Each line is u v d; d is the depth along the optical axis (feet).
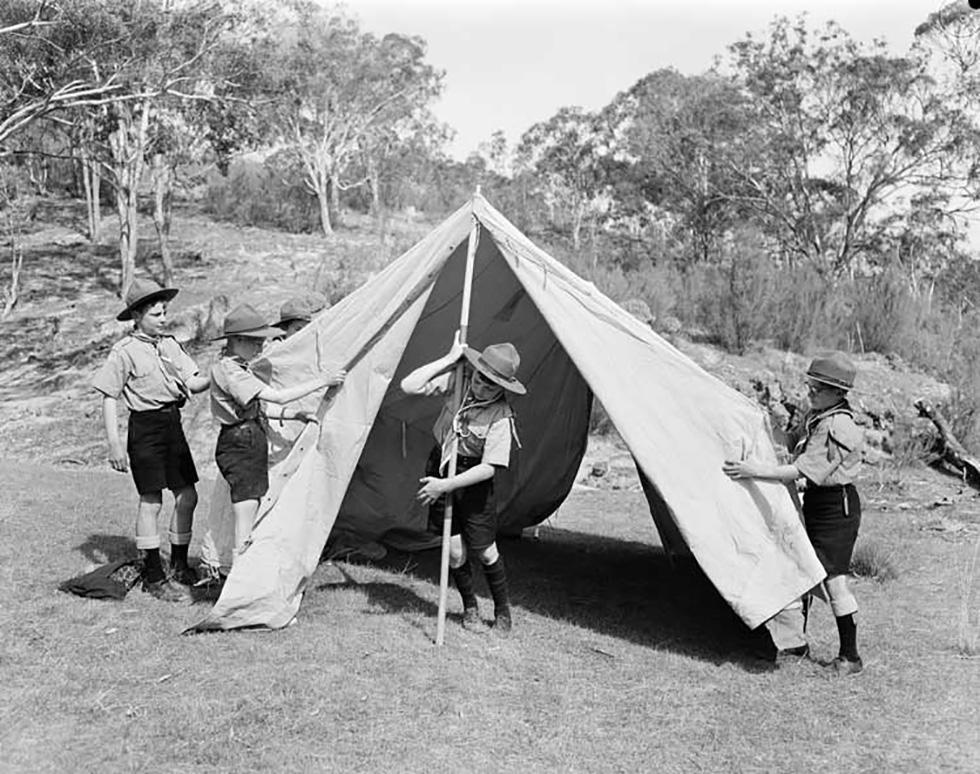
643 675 21.11
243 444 23.52
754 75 111.65
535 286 23.80
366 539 30.73
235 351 23.59
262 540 22.97
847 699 20.02
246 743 17.22
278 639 22.21
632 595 27.55
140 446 24.50
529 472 32.40
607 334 23.58
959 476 51.11
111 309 96.58
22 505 34.91
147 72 89.35
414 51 145.48
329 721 18.15
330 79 134.72
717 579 22.09
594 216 136.77
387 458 30.45
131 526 32.19
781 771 16.87
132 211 102.89
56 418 66.64
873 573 29.73
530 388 31.24
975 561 32.12
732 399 23.15
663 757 17.26
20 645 21.25
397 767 16.58
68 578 25.95
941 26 97.76
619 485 49.24
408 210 154.30
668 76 126.62
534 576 29.30
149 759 16.62
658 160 120.06
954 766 17.13
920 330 70.08
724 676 21.21
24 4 78.79
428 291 24.06
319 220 135.54
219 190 143.54
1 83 84.12
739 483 22.53
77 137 104.53
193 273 104.53
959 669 21.80
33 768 16.30
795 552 21.84
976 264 107.55
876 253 111.34
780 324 67.56
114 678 19.77
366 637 22.58
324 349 24.67
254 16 96.07
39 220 138.92
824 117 110.22
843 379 21.30
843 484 21.34
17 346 86.94
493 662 21.49
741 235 110.01
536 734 18.01
